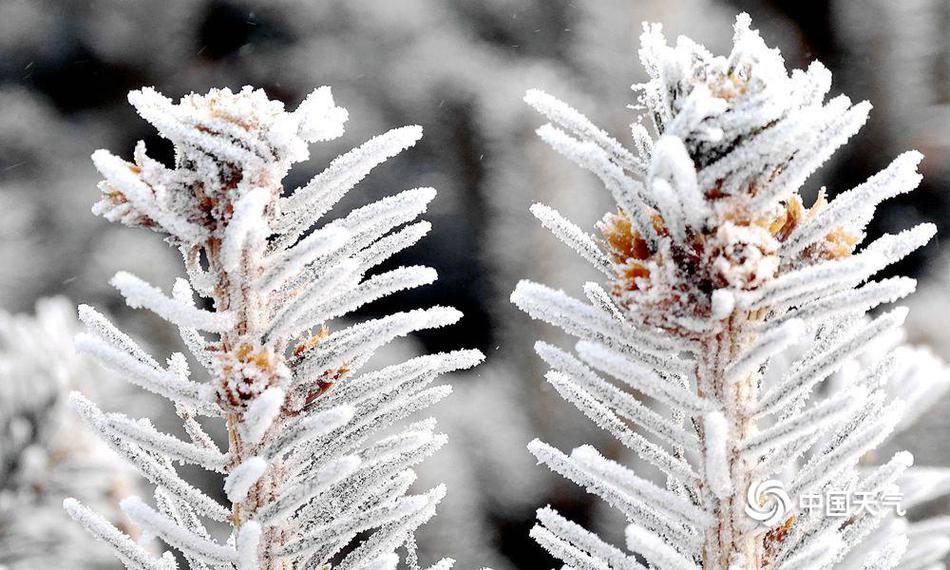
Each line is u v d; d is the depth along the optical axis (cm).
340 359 41
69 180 122
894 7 93
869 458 50
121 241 104
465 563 64
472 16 112
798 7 102
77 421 53
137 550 41
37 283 106
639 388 40
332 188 41
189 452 41
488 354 84
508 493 72
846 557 42
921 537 45
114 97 129
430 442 42
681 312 40
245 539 40
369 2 114
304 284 41
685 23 92
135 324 90
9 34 131
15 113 127
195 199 40
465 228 101
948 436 52
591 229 83
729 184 40
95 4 128
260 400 39
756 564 41
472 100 93
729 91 39
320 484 40
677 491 42
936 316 72
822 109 39
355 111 112
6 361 54
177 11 127
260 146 40
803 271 39
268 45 126
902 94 94
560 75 92
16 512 52
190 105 41
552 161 84
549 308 40
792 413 42
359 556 42
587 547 41
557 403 76
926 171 94
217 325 40
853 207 40
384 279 41
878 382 41
